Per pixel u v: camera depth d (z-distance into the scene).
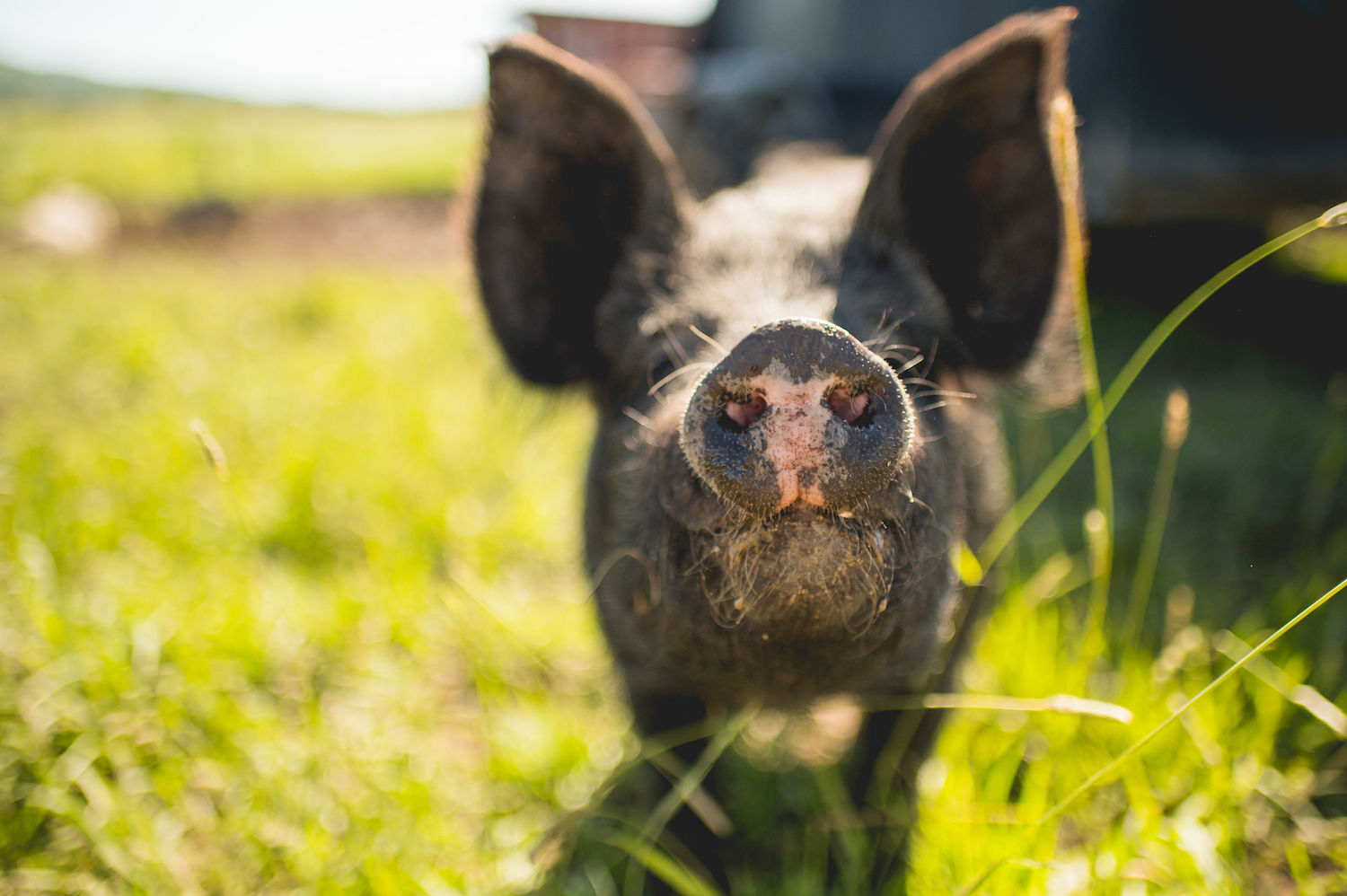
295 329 1.71
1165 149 1.75
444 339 1.59
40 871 0.56
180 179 3.82
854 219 0.57
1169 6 1.73
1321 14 1.59
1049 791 0.60
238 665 0.73
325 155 4.61
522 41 0.57
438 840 0.60
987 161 0.57
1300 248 1.99
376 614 0.82
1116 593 0.87
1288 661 0.71
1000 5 2.00
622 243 0.62
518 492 1.03
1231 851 0.57
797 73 2.06
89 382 1.36
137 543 0.89
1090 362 0.54
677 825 0.61
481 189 0.61
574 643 0.81
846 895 0.59
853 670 0.46
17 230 2.72
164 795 0.61
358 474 1.04
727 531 0.39
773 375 0.37
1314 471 1.10
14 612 0.74
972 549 0.61
